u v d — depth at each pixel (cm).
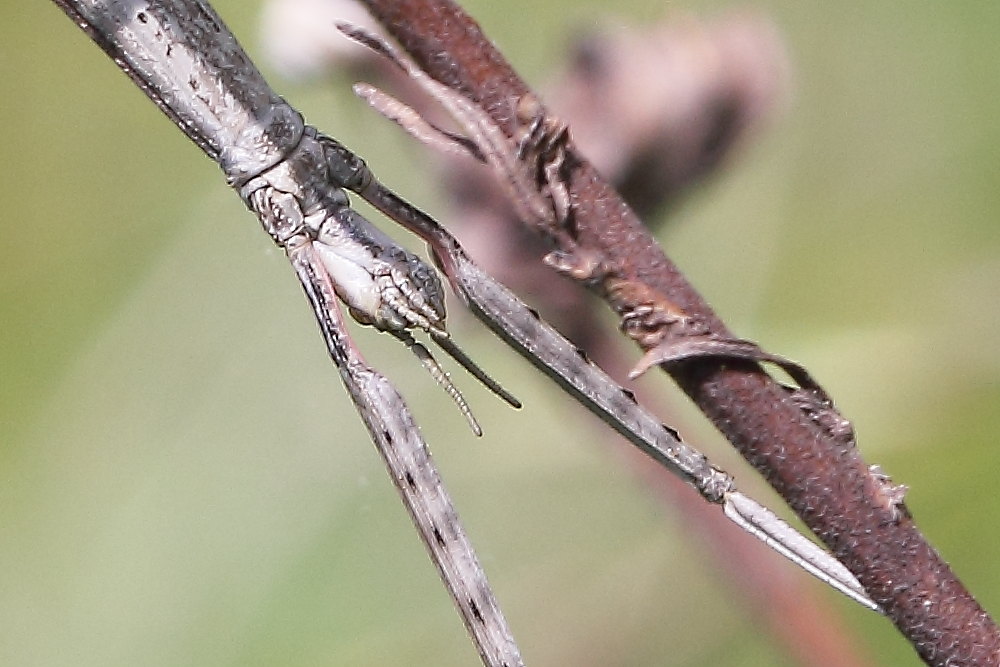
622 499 29
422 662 30
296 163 26
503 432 30
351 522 31
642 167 27
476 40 25
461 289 26
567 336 27
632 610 29
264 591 31
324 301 26
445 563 26
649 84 27
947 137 30
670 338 25
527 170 25
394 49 25
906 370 29
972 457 29
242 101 26
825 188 30
